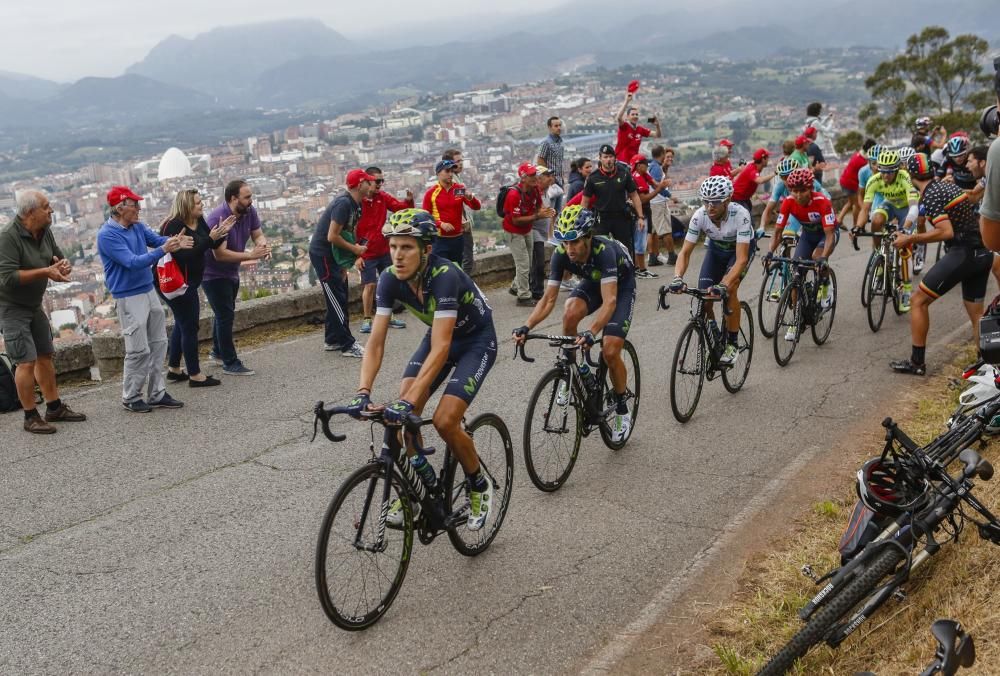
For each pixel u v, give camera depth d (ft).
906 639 9.99
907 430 19.26
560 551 14.37
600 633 11.91
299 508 16.16
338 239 26.27
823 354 26.73
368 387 12.15
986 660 8.80
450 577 13.53
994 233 10.11
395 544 12.51
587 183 33.45
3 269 19.51
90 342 26.09
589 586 13.17
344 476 17.72
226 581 13.39
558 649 11.53
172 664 11.19
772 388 23.41
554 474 16.88
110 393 23.98
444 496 13.47
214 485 17.33
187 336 23.86
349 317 33.27
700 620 12.12
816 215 25.94
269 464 18.44
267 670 11.05
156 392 22.36
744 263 20.79
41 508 16.38
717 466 18.01
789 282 25.34
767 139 396.16
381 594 12.26
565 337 15.65
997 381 15.14
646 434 20.12
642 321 31.22
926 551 10.39
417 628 12.06
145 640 11.76
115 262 20.98
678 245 47.83
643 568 13.73
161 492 17.02
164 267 22.41
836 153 125.70
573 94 569.23
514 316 32.55
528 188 33.12
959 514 11.43
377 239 29.60
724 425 20.58
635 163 39.60
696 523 15.33
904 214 30.07
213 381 24.52
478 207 31.68
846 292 35.94
